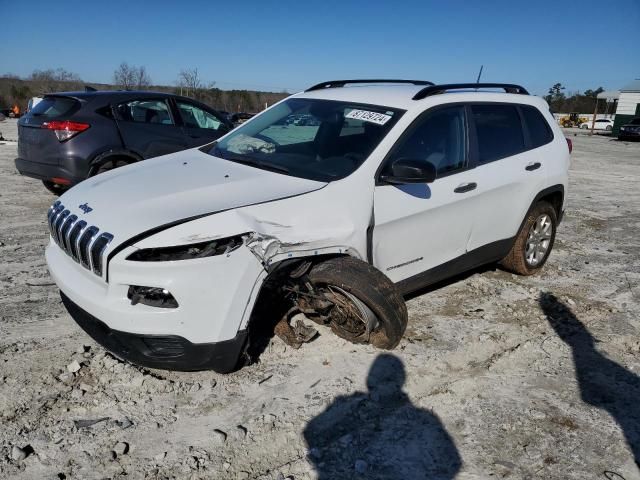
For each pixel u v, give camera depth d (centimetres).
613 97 4344
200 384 334
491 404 335
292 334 370
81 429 290
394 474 272
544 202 541
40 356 354
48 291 464
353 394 333
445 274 447
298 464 274
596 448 300
